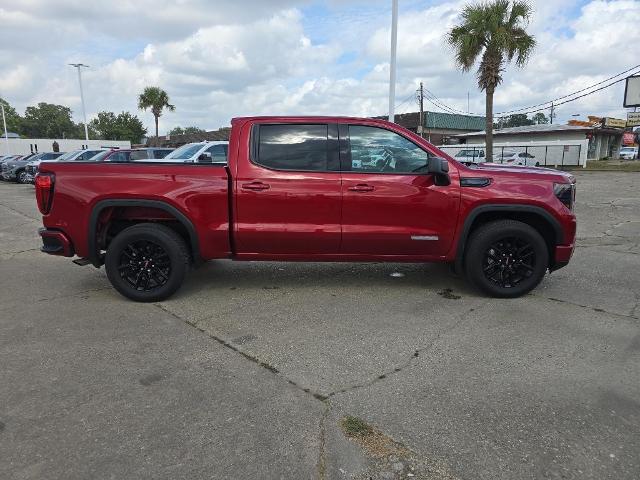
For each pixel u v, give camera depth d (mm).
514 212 5000
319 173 4832
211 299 5137
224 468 2469
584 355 3740
